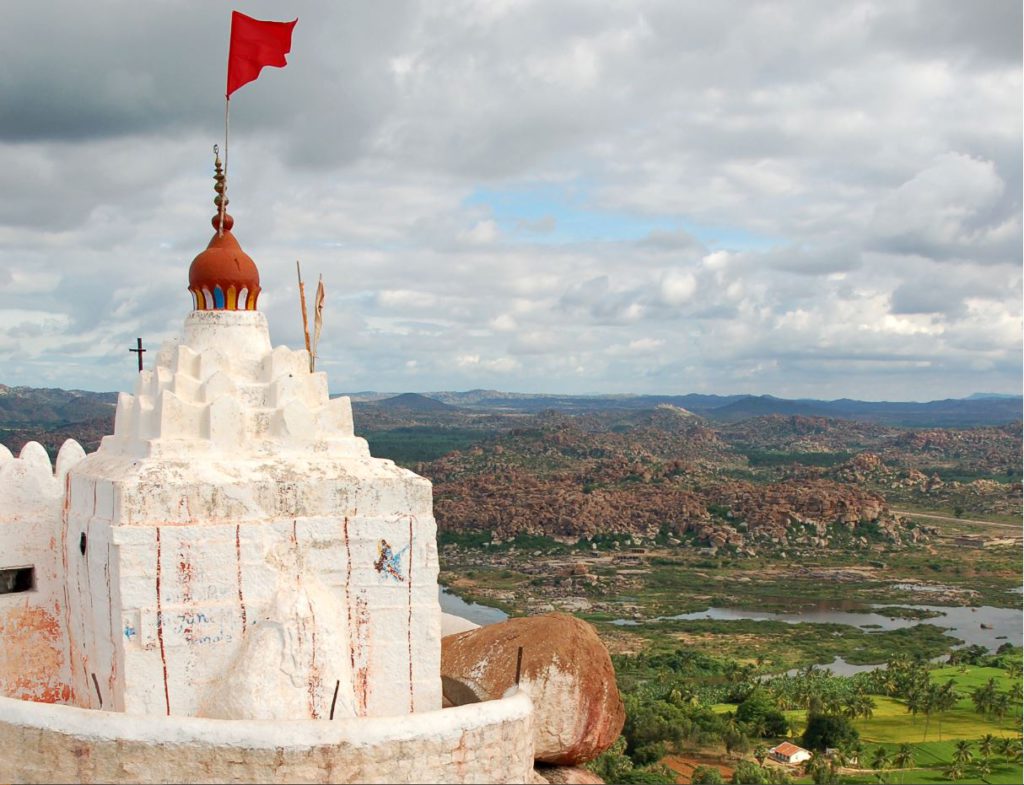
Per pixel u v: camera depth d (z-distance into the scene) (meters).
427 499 17.23
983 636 138.00
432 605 17.16
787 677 109.75
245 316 18.78
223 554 15.81
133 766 13.96
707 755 80.81
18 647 18.78
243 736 13.91
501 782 15.48
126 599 15.26
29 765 14.33
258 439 17.12
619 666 114.38
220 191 19.28
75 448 20.47
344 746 14.15
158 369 17.67
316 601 16.17
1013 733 87.25
